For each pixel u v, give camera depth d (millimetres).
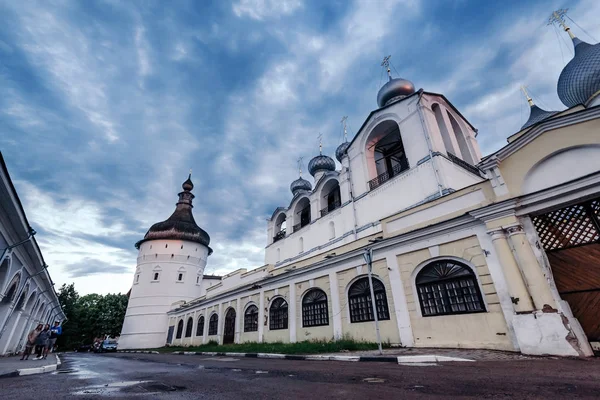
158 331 36406
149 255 39844
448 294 10359
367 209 19719
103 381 6547
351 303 13820
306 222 29672
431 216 11438
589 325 7723
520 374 5062
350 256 14023
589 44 17656
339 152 32375
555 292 8016
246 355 13266
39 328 15320
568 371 5199
